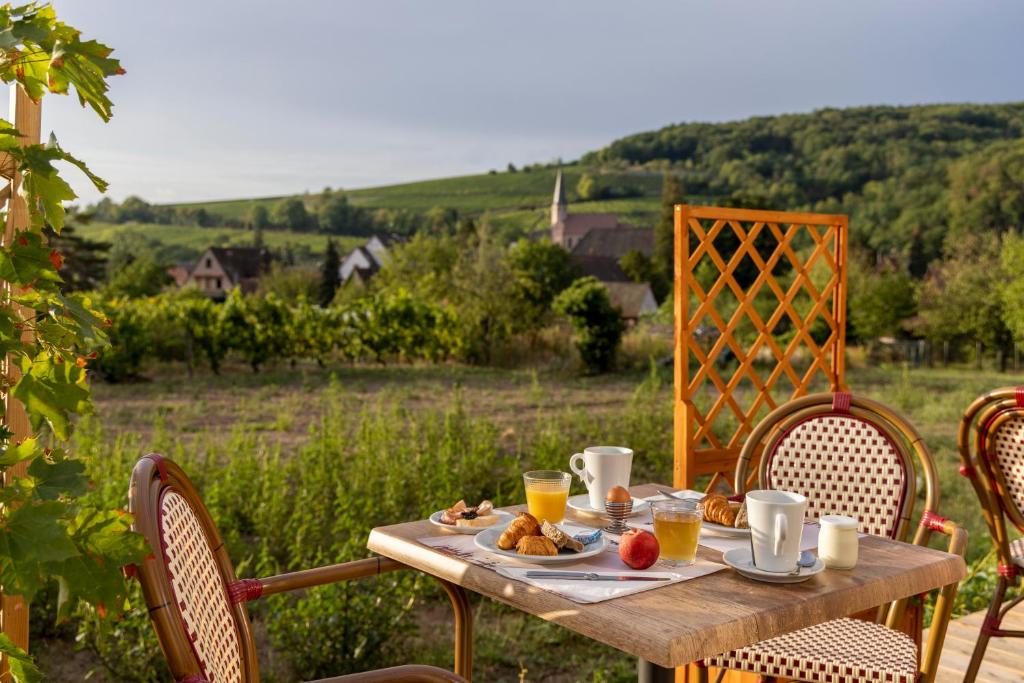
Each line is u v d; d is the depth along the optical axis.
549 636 4.52
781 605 1.72
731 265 4.16
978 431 3.05
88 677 3.85
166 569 1.47
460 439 8.17
